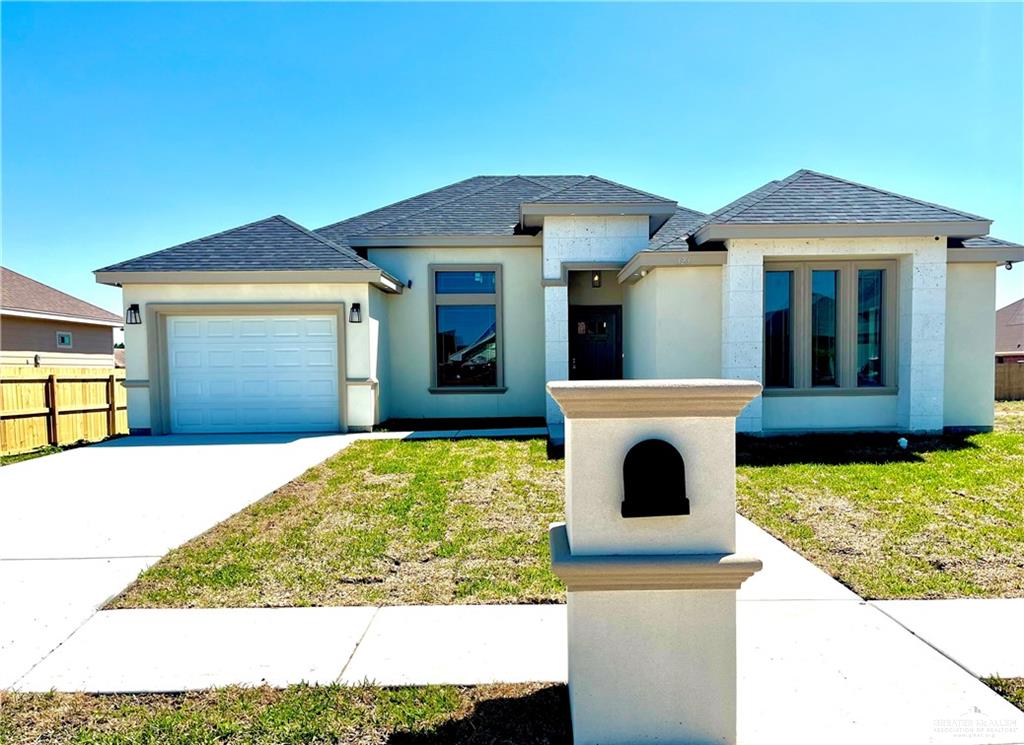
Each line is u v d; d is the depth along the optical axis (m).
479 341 13.23
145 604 3.84
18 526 5.52
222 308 11.45
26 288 20.98
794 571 4.26
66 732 2.50
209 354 11.59
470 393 13.19
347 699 2.73
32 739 2.45
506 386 13.18
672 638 2.25
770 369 9.88
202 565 4.51
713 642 2.25
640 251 10.14
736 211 9.51
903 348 9.58
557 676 2.92
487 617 3.62
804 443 8.99
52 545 4.97
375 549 4.82
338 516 5.75
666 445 2.15
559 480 7.10
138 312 11.39
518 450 9.03
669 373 9.94
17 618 3.64
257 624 3.55
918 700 2.65
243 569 4.42
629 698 2.27
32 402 10.76
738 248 9.43
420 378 13.20
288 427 11.65
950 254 9.69
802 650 3.13
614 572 2.15
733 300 9.45
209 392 11.61
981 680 2.82
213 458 8.90
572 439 2.23
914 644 3.19
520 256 13.12
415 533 5.20
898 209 9.43
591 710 2.28
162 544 5.00
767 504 5.93
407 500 6.27
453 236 12.86
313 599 3.91
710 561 2.14
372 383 11.52
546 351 11.30
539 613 3.67
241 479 7.44
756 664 2.99
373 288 11.83
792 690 2.75
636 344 11.73
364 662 3.08
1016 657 3.03
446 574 4.32
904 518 5.41
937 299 9.39
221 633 3.43
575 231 11.25
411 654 3.16
